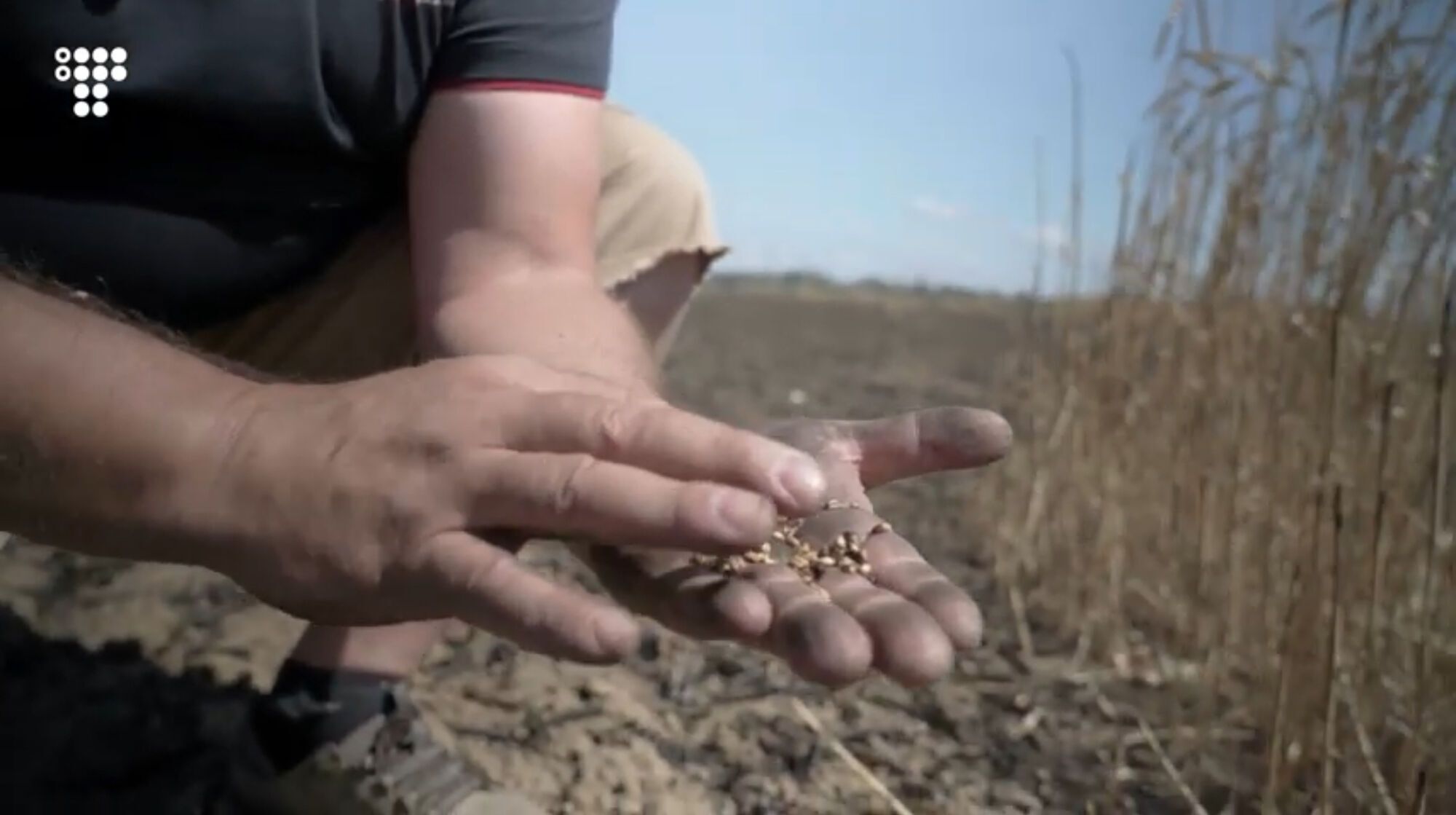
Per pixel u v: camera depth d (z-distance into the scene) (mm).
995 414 547
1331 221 945
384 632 737
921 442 549
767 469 424
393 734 740
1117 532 1144
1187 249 1176
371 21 650
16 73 617
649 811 793
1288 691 844
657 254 778
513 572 415
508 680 962
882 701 989
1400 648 878
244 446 442
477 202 651
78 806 750
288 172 680
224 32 627
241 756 753
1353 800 812
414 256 676
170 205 667
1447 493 894
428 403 445
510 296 637
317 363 770
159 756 808
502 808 725
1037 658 1091
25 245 649
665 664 1026
